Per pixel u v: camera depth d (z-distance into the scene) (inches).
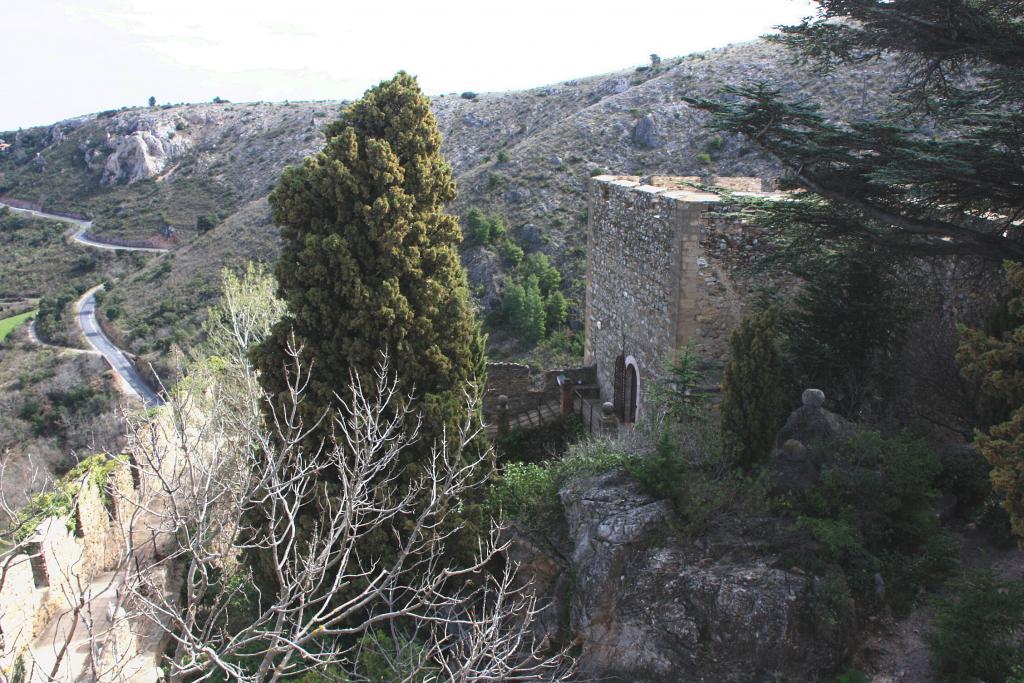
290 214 484.4
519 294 1592.0
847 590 338.0
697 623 350.3
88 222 3053.6
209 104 4347.9
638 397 652.1
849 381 500.1
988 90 442.9
